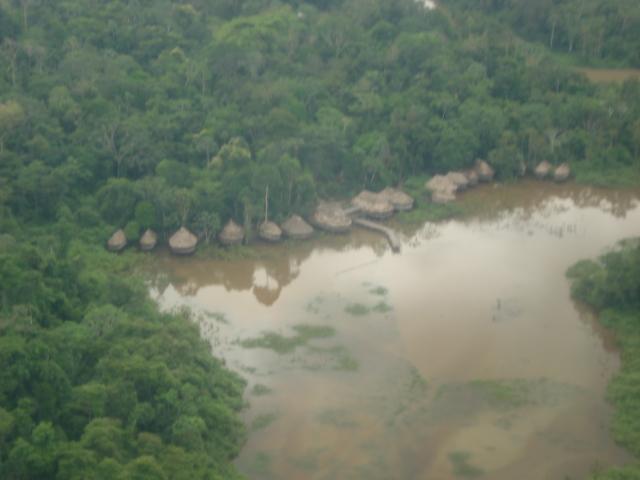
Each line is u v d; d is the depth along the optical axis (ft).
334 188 502.79
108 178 471.62
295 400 333.21
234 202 459.32
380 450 306.76
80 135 479.82
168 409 291.58
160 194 444.55
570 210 501.97
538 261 440.45
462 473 295.07
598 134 552.41
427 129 533.14
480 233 473.26
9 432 249.96
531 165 540.52
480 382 344.08
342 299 406.82
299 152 500.33
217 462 288.92
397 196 496.64
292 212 467.52
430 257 446.19
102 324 324.80
